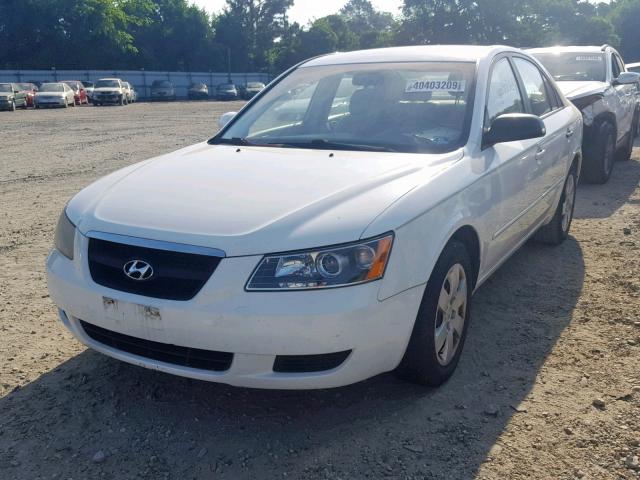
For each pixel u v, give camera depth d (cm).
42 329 411
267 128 431
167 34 7262
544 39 5012
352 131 400
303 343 270
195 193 315
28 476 271
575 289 477
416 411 317
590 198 765
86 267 303
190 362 289
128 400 328
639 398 327
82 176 990
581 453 284
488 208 365
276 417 313
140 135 1647
